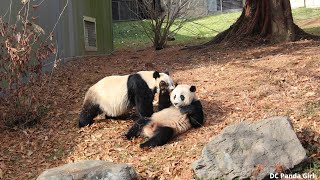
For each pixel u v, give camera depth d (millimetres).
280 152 4816
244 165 4727
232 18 23734
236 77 8297
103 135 6441
